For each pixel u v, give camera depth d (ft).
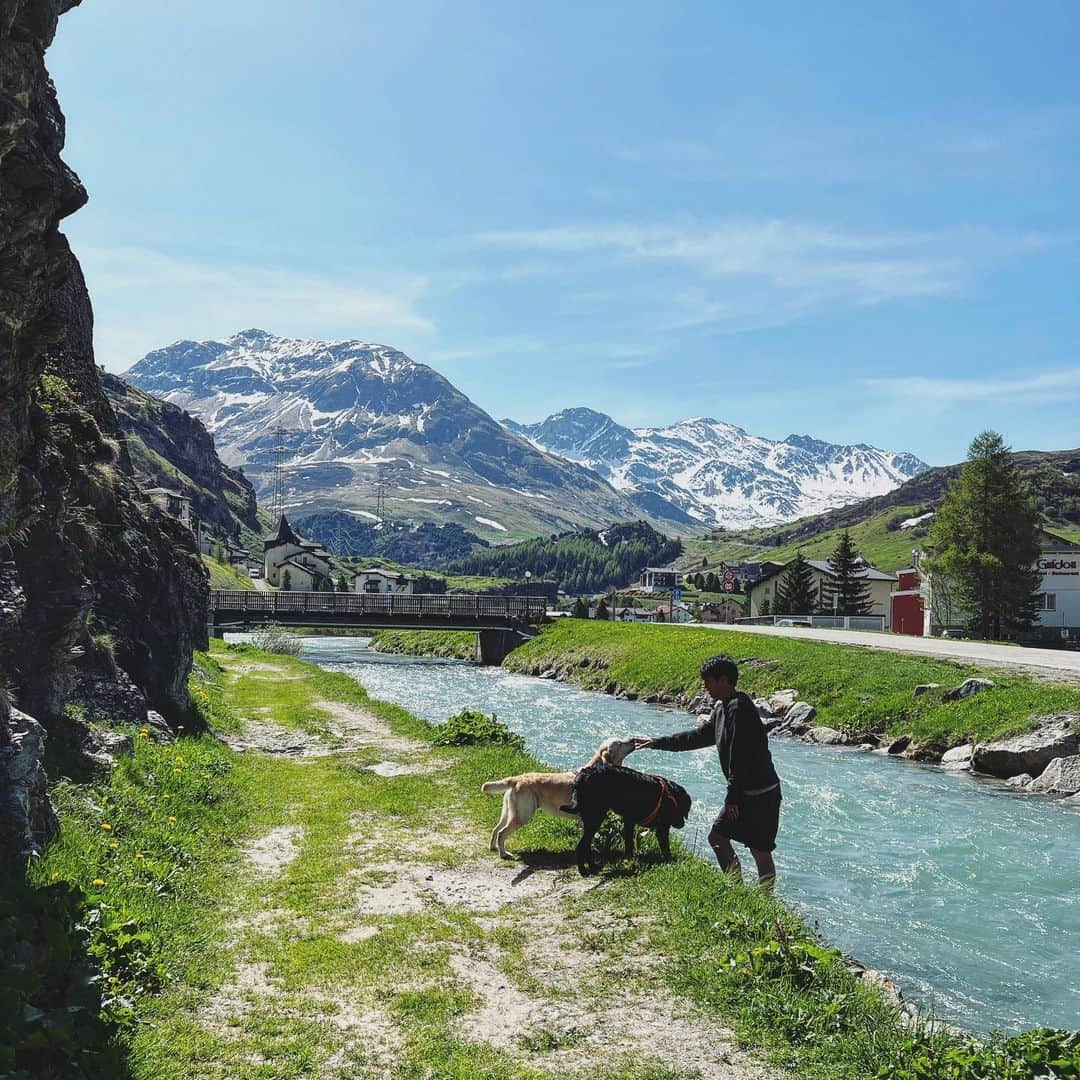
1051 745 66.49
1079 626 215.31
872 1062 18.90
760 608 351.25
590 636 180.45
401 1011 21.49
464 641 244.42
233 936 26.21
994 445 203.62
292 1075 18.30
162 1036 19.24
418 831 39.58
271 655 173.27
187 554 63.62
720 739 29.76
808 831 50.98
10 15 16.99
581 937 26.43
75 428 47.44
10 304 20.13
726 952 24.32
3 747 24.12
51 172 20.94
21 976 17.06
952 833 50.72
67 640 35.47
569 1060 19.15
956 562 204.03
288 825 40.45
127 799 34.42
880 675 98.48
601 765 33.55
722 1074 18.57
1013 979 30.86
